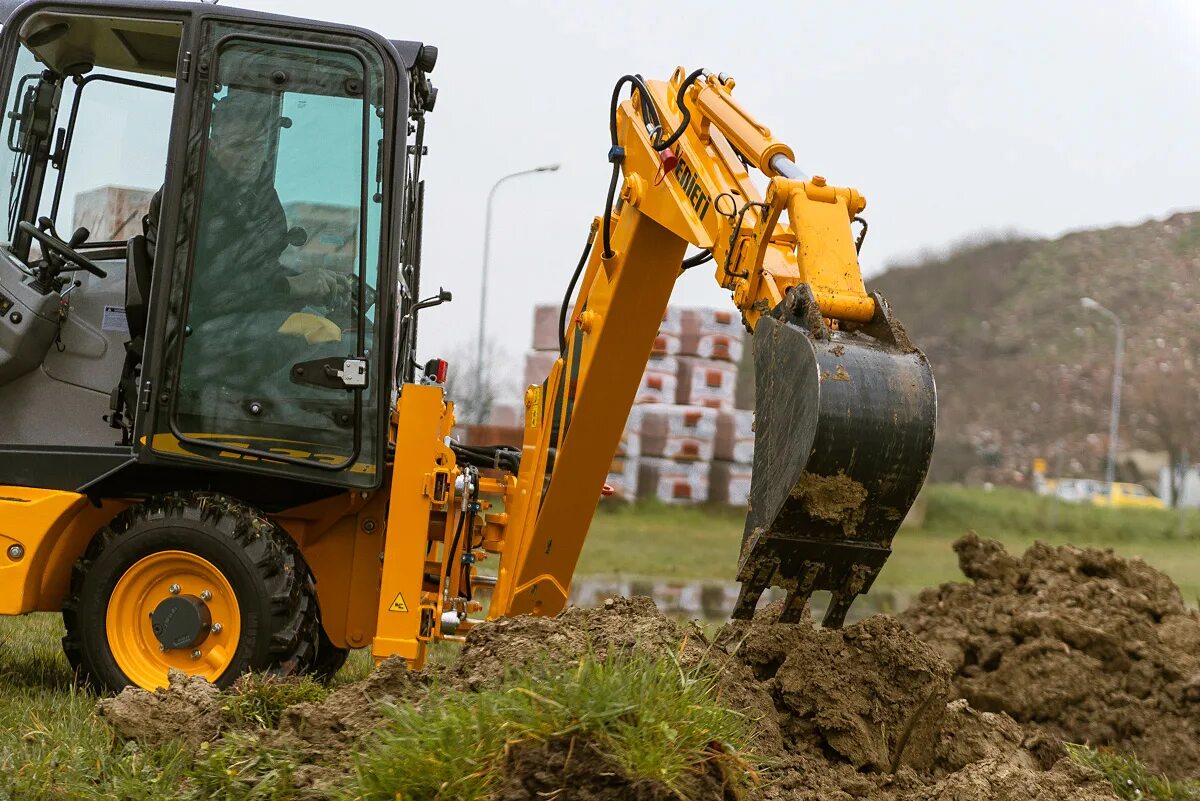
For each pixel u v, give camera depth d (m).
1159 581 10.38
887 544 5.91
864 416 5.70
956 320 88.06
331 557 8.17
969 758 6.00
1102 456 76.81
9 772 5.20
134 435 7.63
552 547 8.80
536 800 4.42
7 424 8.12
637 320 8.38
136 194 8.60
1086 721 8.67
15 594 7.58
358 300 7.79
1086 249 98.44
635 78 8.40
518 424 38.62
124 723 5.57
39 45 8.23
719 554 26.55
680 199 7.68
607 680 4.68
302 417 7.74
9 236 8.19
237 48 7.81
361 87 7.86
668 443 31.33
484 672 5.45
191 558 7.53
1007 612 10.12
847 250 6.25
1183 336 86.62
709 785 4.56
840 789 5.38
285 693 5.95
